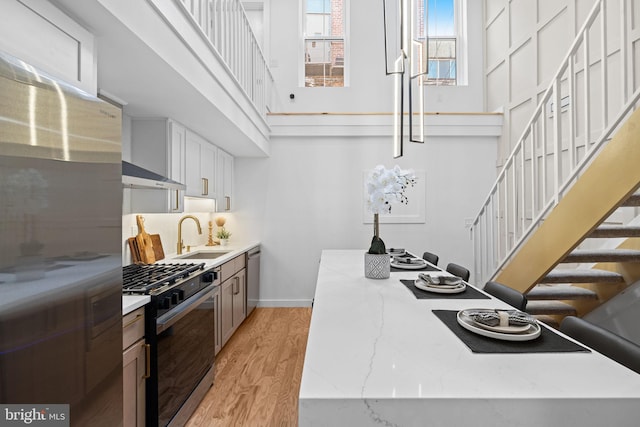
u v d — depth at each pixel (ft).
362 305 5.21
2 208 2.56
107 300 3.89
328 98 17.19
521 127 14.01
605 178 6.38
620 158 6.09
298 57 17.25
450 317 4.57
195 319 7.43
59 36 3.99
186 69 6.51
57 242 3.12
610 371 3.02
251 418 7.21
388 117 15.61
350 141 15.80
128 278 6.82
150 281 6.49
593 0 10.19
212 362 8.60
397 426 2.60
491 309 4.68
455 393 2.65
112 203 4.00
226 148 13.58
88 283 3.56
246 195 15.81
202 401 7.86
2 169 2.56
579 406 2.58
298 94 17.21
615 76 9.41
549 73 12.22
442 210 15.67
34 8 3.60
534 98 13.07
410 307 5.09
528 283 8.38
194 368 7.40
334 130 15.65
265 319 13.96
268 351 10.78
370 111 17.12
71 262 3.31
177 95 7.40
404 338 3.83
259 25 17.60
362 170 15.78
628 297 8.25
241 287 12.75
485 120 15.39
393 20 17.15
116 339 4.05
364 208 15.75
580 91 10.68
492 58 16.25
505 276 9.29
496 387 2.74
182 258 11.68
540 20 12.64
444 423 2.59
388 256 7.27
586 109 7.11
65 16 4.09
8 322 2.60
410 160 15.72
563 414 2.58
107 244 3.90
